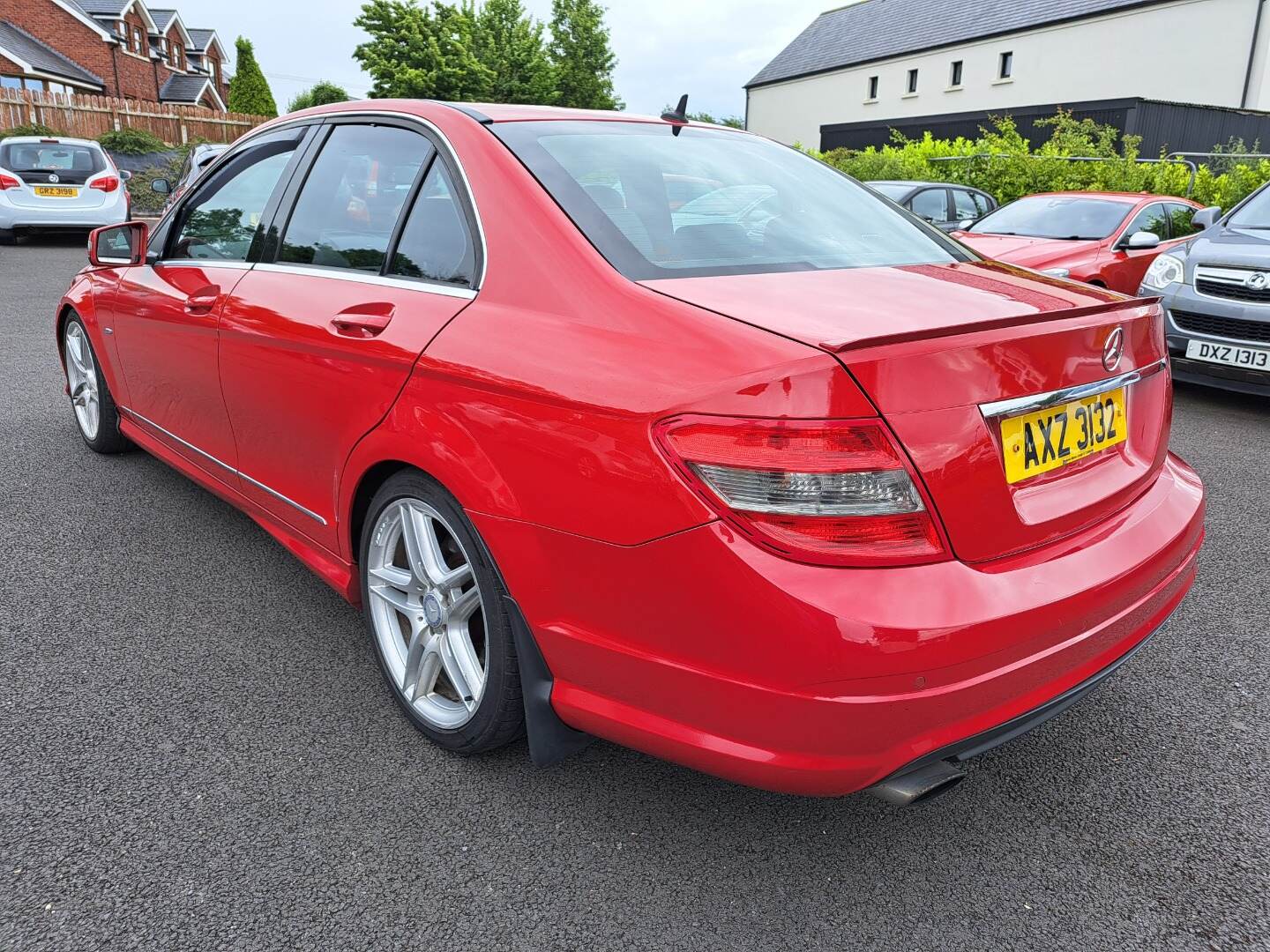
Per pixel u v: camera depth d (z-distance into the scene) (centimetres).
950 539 162
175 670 264
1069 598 173
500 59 4147
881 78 3969
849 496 153
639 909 183
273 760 225
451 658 222
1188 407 630
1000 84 3459
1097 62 3167
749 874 193
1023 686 171
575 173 220
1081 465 195
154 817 203
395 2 3794
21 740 229
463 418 196
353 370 229
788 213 237
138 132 2442
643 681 174
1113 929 181
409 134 248
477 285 209
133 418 395
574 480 174
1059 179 1452
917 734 160
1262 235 615
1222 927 182
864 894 189
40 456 450
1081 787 225
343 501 243
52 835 197
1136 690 269
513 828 204
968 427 164
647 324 175
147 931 173
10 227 1312
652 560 164
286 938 172
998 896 189
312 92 3997
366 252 247
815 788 162
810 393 152
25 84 3525
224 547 349
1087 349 189
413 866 192
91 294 397
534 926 178
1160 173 1410
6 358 667
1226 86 2869
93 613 296
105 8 4291
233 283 291
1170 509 215
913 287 198
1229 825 212
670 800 215
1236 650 292
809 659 153
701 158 252
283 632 287
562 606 183
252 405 280
